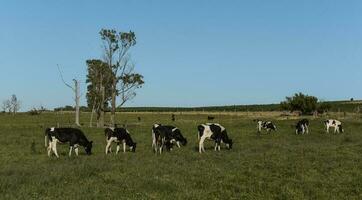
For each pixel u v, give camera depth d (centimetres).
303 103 10262
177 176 2061
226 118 9706
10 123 8181
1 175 2133
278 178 2041
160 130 3406
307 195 1736
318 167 2312
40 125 7281
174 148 3666
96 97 8025
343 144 3797
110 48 8338
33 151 3412
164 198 1642
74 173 2100
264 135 5159
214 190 1788
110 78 8269
